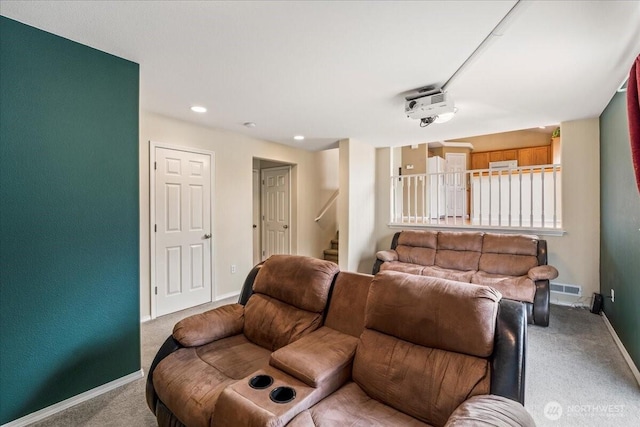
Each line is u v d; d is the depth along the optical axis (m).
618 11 1.64
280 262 2.17
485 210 5.02
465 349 1.29
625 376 2.24
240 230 4.36
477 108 3.29
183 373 1.58
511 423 0.98
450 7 1.61
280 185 5.61
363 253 5.12
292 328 1.84
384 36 1.89
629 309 2.42
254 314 2.05
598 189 3.69
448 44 1.98
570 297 3.85
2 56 1.66
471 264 4.05
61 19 1.70
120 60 2.13
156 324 3.23
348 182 4.75
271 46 2.00
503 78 2.51
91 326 1.99
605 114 3.29
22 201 1.73
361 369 1.47
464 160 8.44
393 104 3.11
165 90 2.74
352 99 2.97
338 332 1.75
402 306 1.47
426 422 1.25
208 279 3.94
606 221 3.29
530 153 8.01
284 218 5.56
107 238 2.06
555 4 1.59
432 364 1.32
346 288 1.86
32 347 1.77
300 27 1.79
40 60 1.78
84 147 1.96
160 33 1.85
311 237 5.71
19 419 1.72
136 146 2.21
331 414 1.26
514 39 1.92
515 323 1.28
